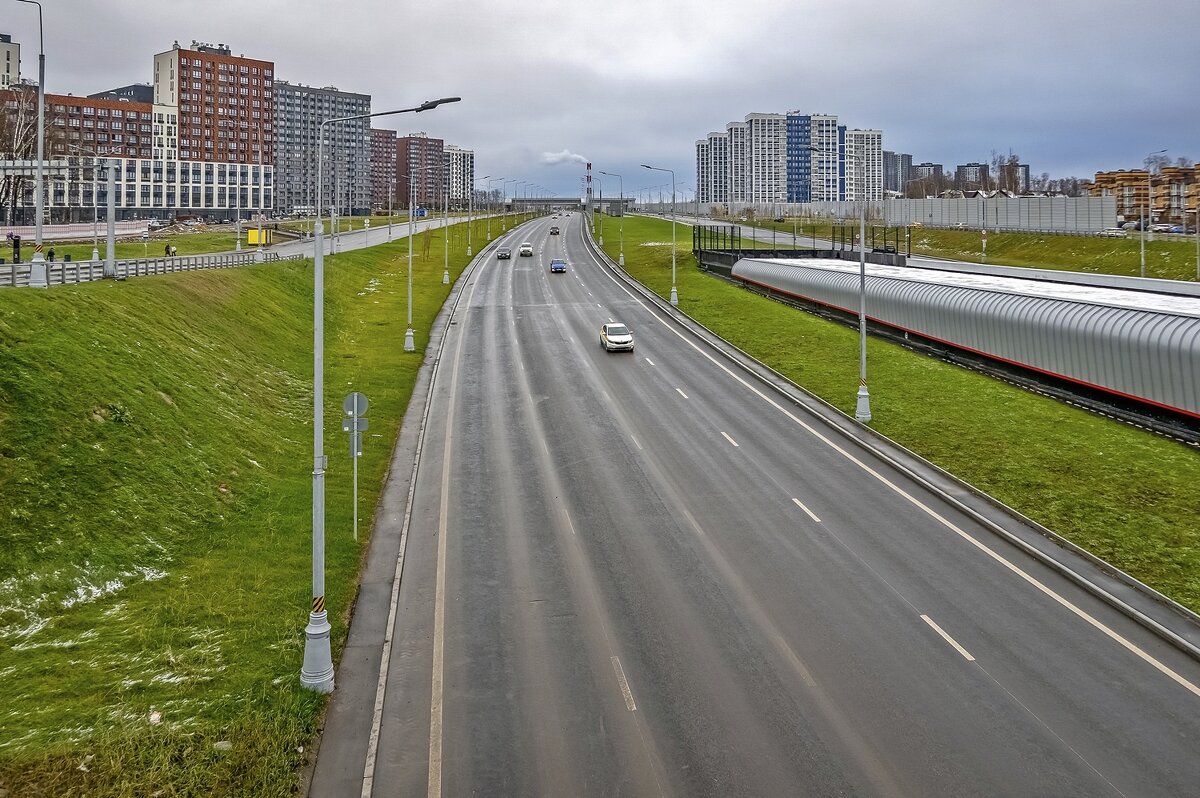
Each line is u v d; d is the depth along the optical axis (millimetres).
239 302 47062
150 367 29125
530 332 54906
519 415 35812
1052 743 13781
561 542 22719
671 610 18781
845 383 40312
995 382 39594
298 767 13461
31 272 30984
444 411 36375
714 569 20938
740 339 51562
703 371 44156
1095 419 33156
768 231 149750
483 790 12875
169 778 12922
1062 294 42125
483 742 14102
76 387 24531
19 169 35812
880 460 29781
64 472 21375
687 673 16141
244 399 32906
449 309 63875
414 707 15164
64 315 28766
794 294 64312
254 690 15406
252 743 13781
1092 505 24609
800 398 38156
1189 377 29984
